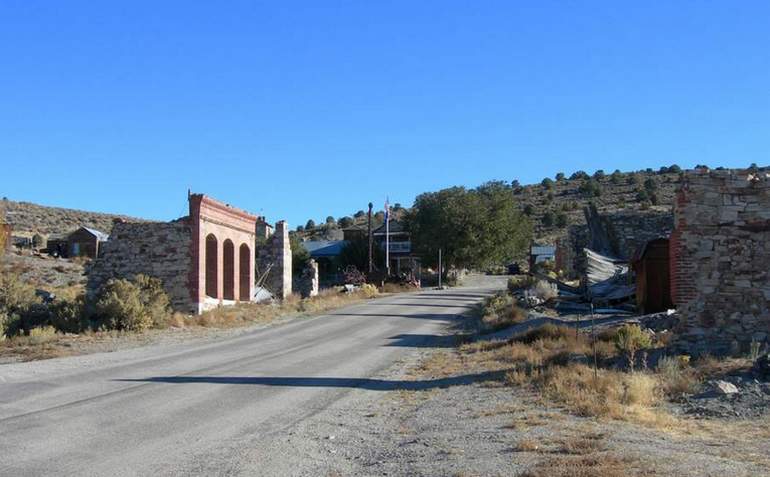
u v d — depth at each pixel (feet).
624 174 414.21
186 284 110.11
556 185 418.72
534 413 41.45
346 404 48.62
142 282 106.32
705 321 60.95
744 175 62.03
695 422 38.50
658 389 46.57
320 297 159.43
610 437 34.06
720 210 61.82
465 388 53.16
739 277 61.11
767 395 42.96
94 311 96.84
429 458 32.37
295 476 30.71
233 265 128.26
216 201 117.19
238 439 37.68
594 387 46.83
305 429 40.50
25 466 31.40
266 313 121.39
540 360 59.98
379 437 38.58
